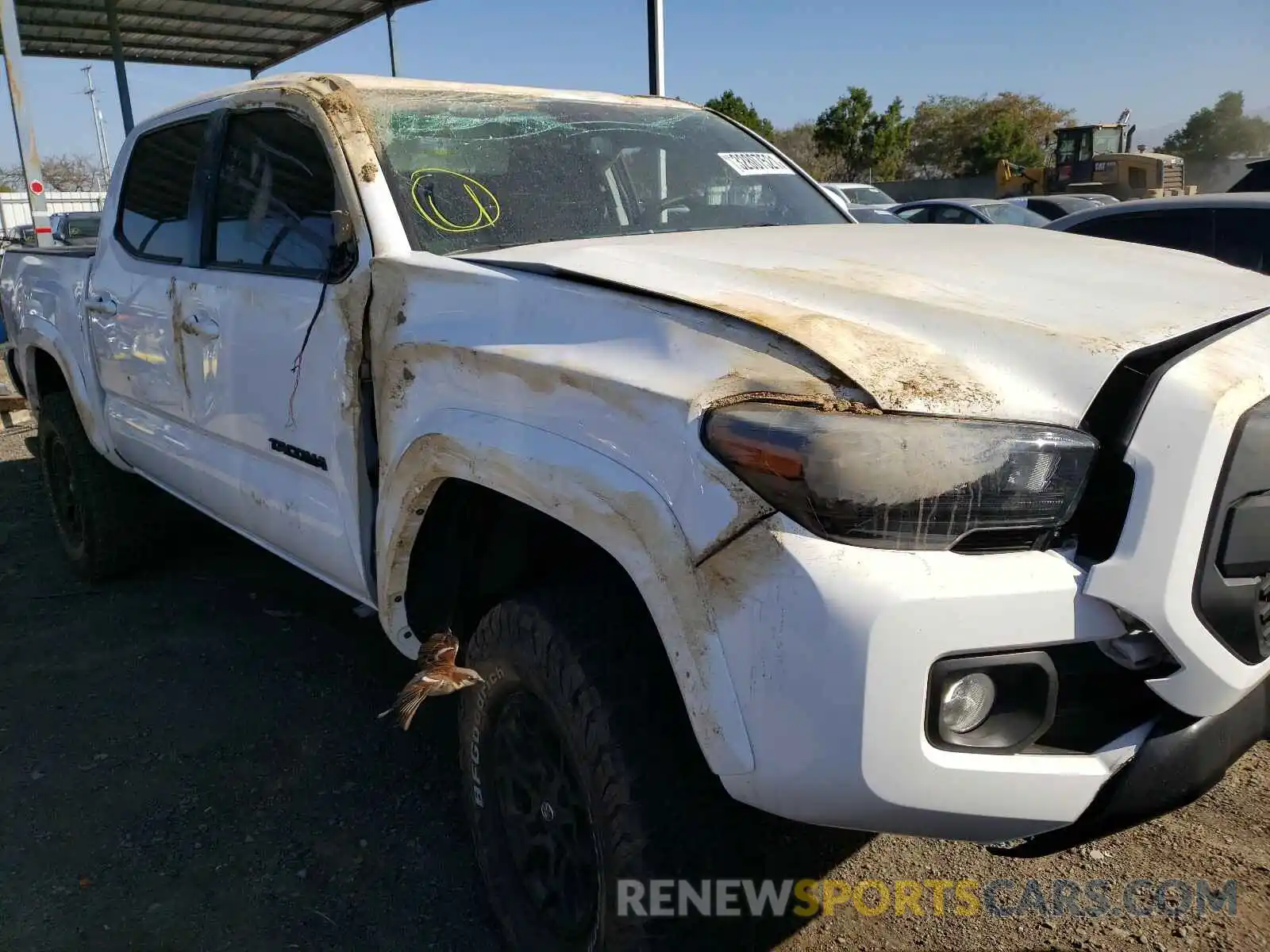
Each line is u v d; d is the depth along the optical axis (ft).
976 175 185.57
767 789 5.19
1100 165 85.05
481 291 7.11
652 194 10.37
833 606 4.88
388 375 7.73
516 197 9.30
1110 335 5.82
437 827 9.22
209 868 8.68
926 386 5.38
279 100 9.62
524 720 7.13
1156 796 5.48
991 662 5.06
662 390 5.60
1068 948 7.58
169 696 11.69
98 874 8.61
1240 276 7.81
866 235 8.90
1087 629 5.22
